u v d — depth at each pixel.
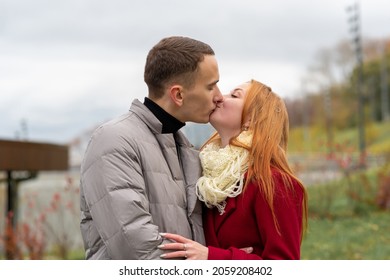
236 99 3.11
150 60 3.00
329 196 12.48
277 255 2.85
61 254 9.20
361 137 37.16
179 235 2.84
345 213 12.35
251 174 2.94
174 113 2.99
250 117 3.09
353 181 14.16
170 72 2.93
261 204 2.90
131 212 2.69
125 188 2.73
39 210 9.41
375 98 81.56
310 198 12.92
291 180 2.94
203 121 3.04
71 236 9.92
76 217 9.89
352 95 83.44
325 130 77.75
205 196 2.96
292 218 2.90
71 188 9.16
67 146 10.59
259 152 2.95
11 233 8.15
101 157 2.78
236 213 2.95
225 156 2.99
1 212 9.95
